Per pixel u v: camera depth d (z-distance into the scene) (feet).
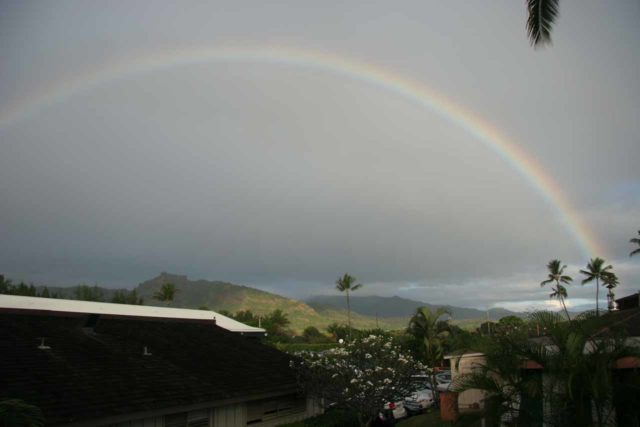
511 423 44.04
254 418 64.44
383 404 65.00
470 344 50.34
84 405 41.96
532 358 43.14
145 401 47.21
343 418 68.39
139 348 64.39
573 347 40.83
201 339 80.79
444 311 128.77
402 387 67.15
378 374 64.34
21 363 46.57
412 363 68.54
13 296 77.36
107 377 50.01
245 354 79.77
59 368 48.39
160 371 57.67
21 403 27.02
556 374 41.19
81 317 69.62
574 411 40.57
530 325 47.32
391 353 67.87
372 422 70.85
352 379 63.46
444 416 76.02
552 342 43.73
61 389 43.52
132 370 54.65
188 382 57.06
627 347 39.93
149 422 48.62
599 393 38.40
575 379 40.24
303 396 75.56
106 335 65.77
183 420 53.16
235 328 114.83
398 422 85.25
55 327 61.93
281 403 70.54
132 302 258.98
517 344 44.88
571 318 44.34
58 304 78.33
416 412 93.56
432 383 104.99
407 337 125.49
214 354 73.67
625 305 136.87
